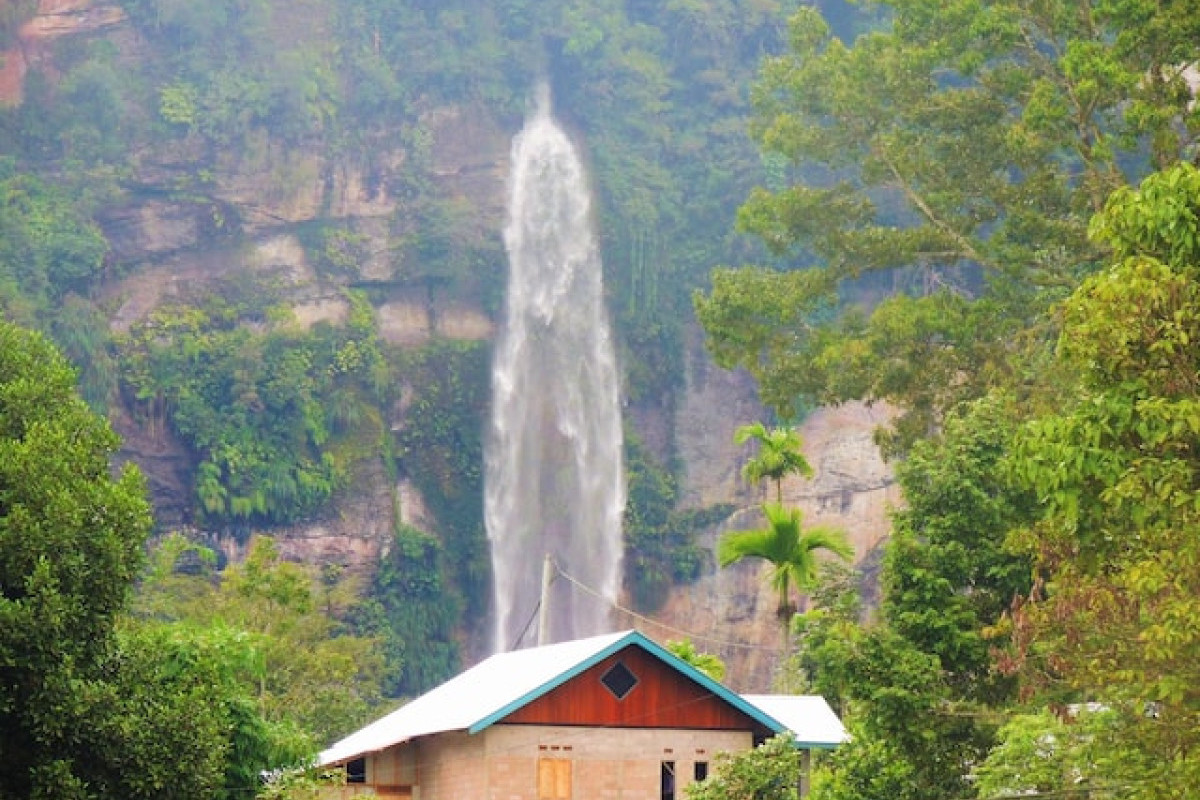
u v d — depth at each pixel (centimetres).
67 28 19325
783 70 9731
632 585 18888
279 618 10169
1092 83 8131
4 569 4388
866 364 8906
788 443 10406
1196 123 7912
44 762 4341
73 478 4556
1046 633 4300
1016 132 8638
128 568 4544
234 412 17700
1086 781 5222
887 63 9119
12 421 4750
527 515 19000
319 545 17825
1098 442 3828
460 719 6756
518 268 19788
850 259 9394
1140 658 4044
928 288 18362
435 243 19412
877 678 5903
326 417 18175
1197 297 3825
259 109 19100
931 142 9325
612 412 19450
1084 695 5578
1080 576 4106
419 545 18212
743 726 6938
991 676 6012
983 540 6081
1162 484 3734
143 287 18450
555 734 6762
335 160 19425
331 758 7081
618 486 19162
